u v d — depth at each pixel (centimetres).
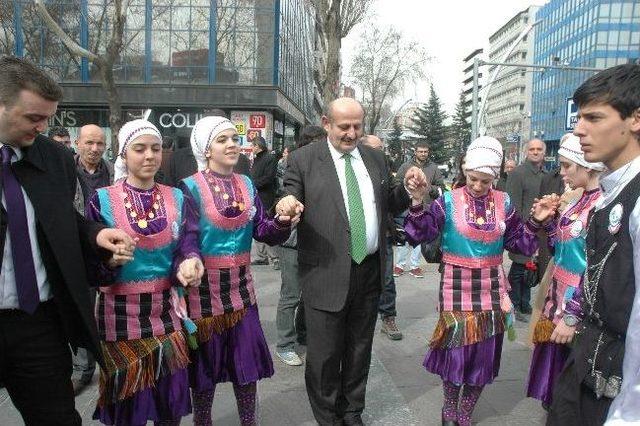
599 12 6806
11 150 222
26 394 235
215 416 367
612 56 6850
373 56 3881
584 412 206
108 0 1848
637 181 185
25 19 2228
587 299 205
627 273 184
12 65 210
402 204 349
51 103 216
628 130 189
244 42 2334
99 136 432
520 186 603
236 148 315
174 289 286
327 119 338
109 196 276
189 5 2303
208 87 2338
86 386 409
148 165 276
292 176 337
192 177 315
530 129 8912
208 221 304
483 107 1805
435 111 6312
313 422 362
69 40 1162
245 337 313
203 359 307
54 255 226
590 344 201
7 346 226
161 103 2344
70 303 235
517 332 550
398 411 377
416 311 614
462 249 338
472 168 334
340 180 331
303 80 3719
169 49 2328
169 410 278
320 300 328
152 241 275
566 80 7575
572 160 315
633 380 162
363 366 346
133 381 270
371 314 344
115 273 260
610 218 192
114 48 1195
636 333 162
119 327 273
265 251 848
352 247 329
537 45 8919
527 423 362
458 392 345
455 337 333
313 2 1206
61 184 236
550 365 335
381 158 354
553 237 344
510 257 576
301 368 451
